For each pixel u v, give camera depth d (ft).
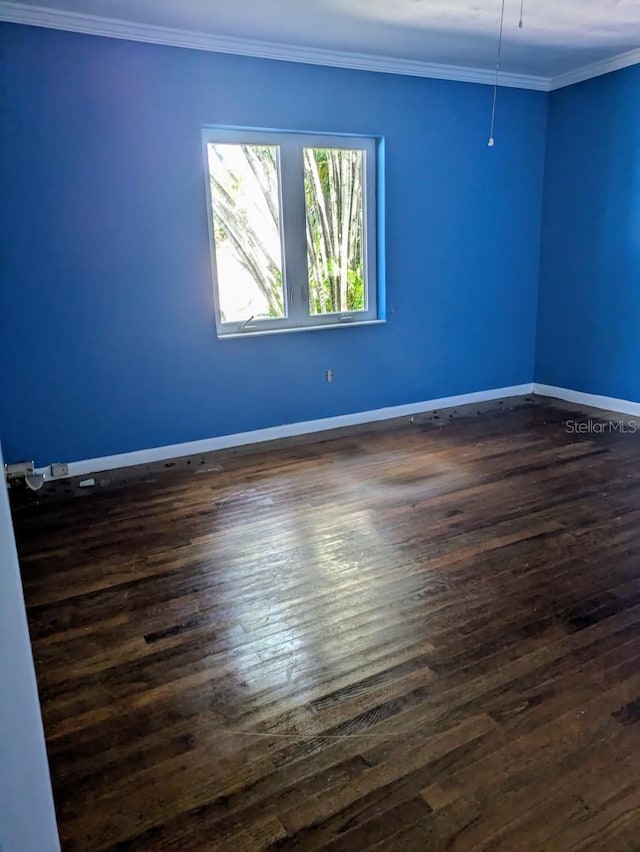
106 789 5.34
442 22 12.31
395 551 9.39
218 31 12.38
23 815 2.47
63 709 6.32
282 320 15.06
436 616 7.72
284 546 9.66
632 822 4.89
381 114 14.90
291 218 14.69
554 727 5.87
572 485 11.78
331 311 15.79
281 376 15.11
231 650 7.19
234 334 14.33
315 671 6.78
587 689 6.37
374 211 15.76
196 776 5.45
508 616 7.68
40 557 9.54
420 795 5.18
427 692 6.40
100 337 12.85
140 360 13.35
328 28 12.39
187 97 12.71
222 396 14.47
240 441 14.89
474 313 17.69
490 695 6.33
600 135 16.14
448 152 16.07
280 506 11.19
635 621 7.52
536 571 8.72
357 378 16.20
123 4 10.89
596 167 16.40
